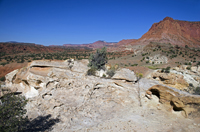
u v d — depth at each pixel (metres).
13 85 14.66
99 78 16.14
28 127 9.27
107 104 11.94
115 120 9.48
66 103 11.45
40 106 11.39
